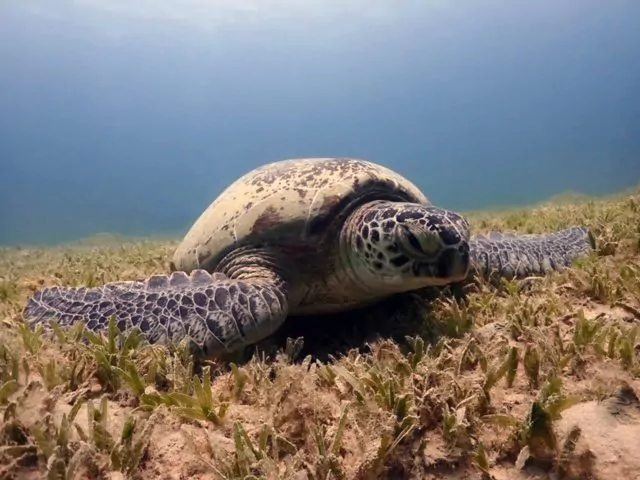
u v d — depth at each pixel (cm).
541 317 69
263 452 43
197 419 50
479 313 76
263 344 72
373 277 76
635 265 82
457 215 76
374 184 84
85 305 69
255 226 81
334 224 80
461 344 64
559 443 44
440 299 80
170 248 185
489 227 160
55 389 49
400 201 88
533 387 54
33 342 63
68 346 61
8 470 40
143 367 58
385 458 43
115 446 43
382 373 55
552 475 43
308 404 48
